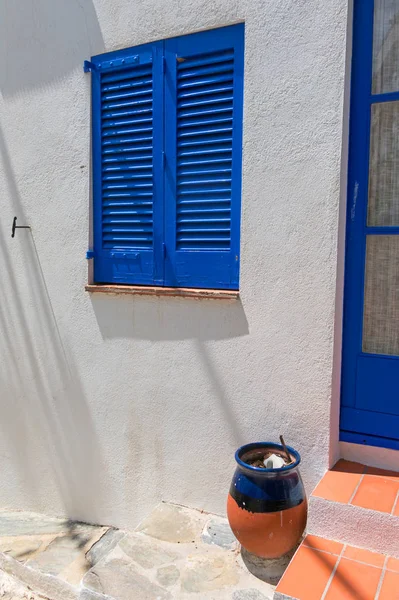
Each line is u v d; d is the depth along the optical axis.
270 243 2.57
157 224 2.95
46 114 3.28
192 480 2.92
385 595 1.87
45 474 3.53
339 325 2.49
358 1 2.40
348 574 1.98
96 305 3.18
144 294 2.96
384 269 2.45
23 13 3.30
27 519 3.50
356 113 2.44
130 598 2.21
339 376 2.53
